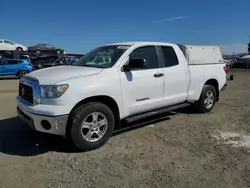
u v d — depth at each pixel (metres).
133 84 4.97
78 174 3.62
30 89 4.47
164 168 3.81
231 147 4.63
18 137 5.11
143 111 5.30
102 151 4.43
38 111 4.12
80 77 4.36
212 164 3.95
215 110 7.53
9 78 23.03
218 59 7.74
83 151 4.42
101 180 3.46
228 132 5.46
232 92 11.93
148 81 5.22
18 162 3.99
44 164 3.92
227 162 4.02
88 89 4.32
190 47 6.83
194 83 6.42
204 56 7.21
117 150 4.47
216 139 5.03
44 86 4.16
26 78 4.65
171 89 5.77
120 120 4.95
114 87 4.67
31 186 3.31
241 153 4.37
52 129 4.11
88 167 3.83
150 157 4.19
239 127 5.82
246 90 12.75
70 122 4.22
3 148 4.54
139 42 5.50
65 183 3.38
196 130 5.59
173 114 6.95
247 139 5.04
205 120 6.38
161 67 5.59
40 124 4.20
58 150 4.46
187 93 6.25
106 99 4.68
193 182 3.42
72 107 4.18
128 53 5.05
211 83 7.26
